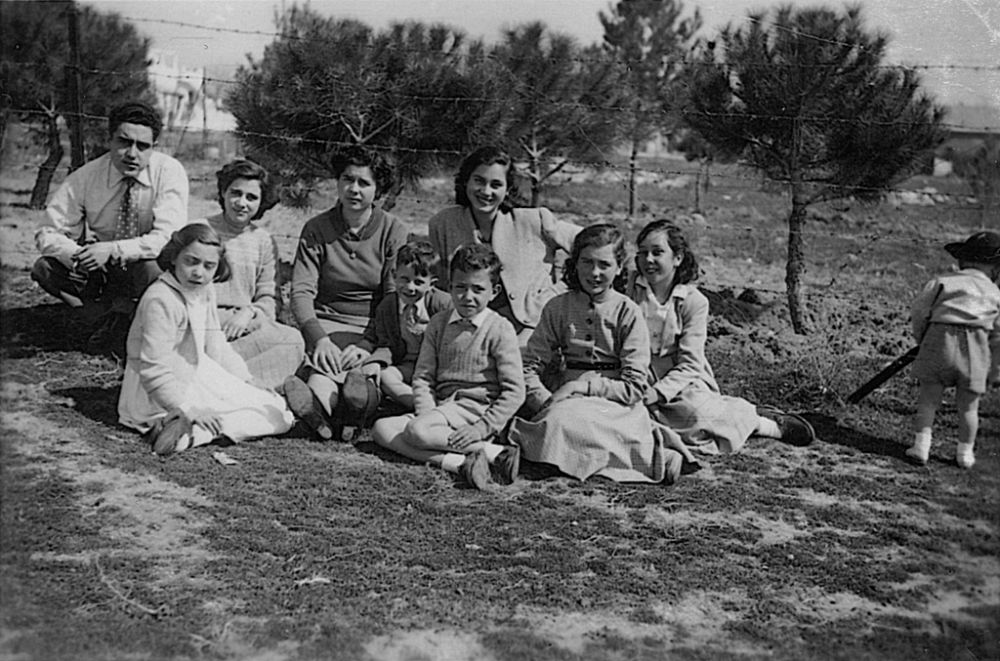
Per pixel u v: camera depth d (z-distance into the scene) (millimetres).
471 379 3775
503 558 3082
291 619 2693
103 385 4199
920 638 2773
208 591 2812
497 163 4168
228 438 3854
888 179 5480
